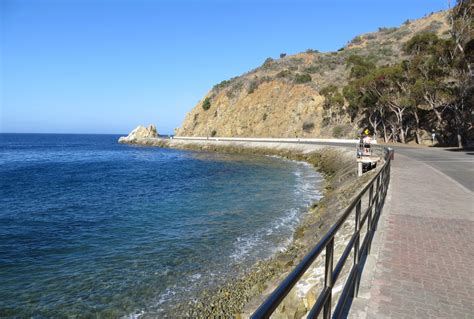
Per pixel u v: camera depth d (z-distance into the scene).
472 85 33.44
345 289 3.66
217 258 10.98
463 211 8.67
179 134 88.44
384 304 4.14
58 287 9.23
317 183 25.28
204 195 21.56
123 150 78.12
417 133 43.00
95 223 15.41
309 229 12.38
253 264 10.37
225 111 78.06
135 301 8.47
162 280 9.53
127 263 10.74
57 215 17.00
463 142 38.66
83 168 39.97
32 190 24.55
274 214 16.23
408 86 41.38
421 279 4.81
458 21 34.47
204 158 49.94
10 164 45.97
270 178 28.20
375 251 5.76
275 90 71.69
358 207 4.23
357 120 55.78
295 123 63.62
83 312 8.05
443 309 4.04
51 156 61.75
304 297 6.03
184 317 7.73
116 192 23.44
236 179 28.09
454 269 5.16
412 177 14.34
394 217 8.02
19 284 9.42
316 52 95.81
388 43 80.25
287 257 10.03
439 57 37.28
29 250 12.03
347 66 69.31
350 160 26.78
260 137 66.75
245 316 7.07
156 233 13.76
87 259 11.14
